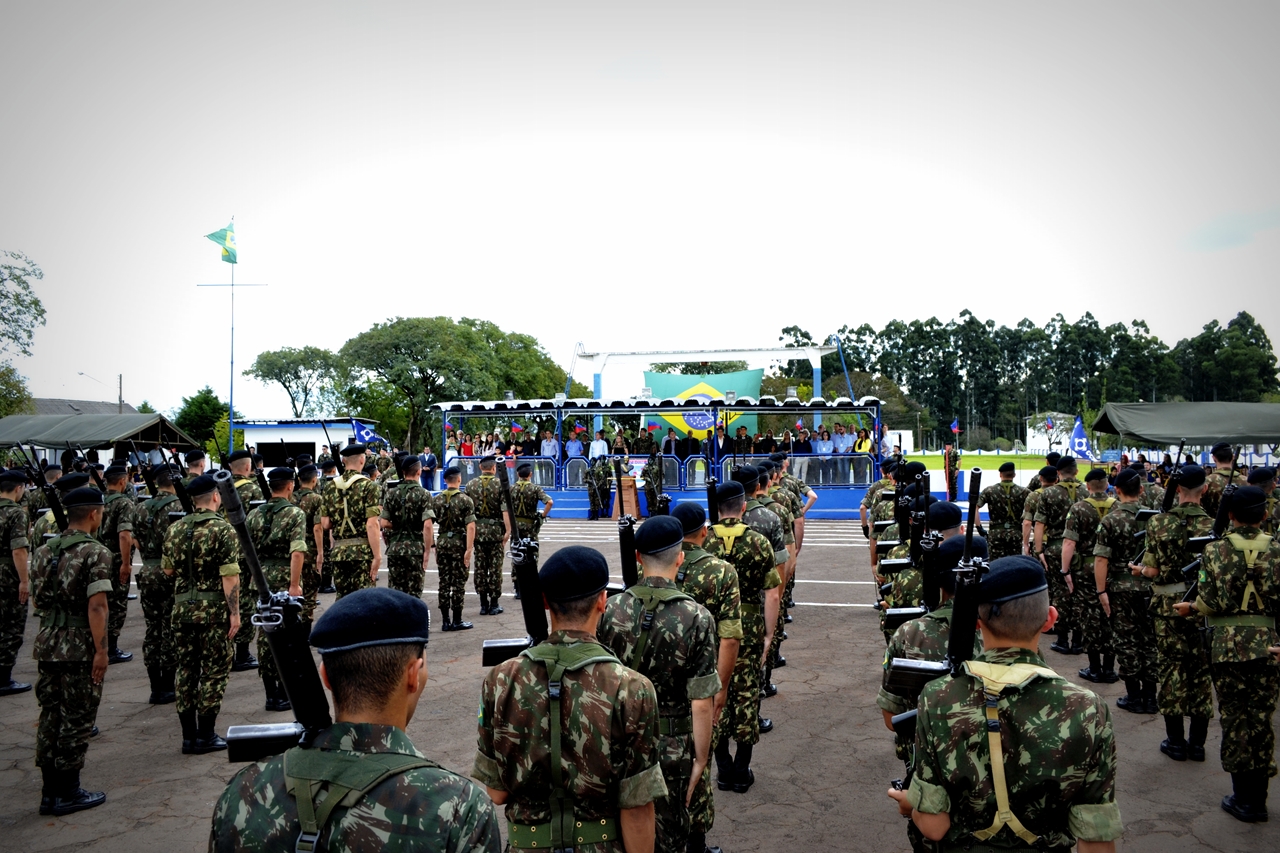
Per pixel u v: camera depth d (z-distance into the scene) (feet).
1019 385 358.43
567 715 8.48
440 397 173.06
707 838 15.58
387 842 5.81
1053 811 7.66
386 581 44.32
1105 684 25.41
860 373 229.66
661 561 12.23
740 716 17.37
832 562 48.78
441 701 23.72
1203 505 27.73
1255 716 15.81
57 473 39.22
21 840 15.79
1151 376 327.67
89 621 17.19
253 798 6.19
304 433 81.71
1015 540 32.83
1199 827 15.79
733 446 75.46
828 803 17.04
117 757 20.06
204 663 20.06
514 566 9.64
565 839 8.50
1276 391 302.45
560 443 77.00
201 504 20.26
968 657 8.48
